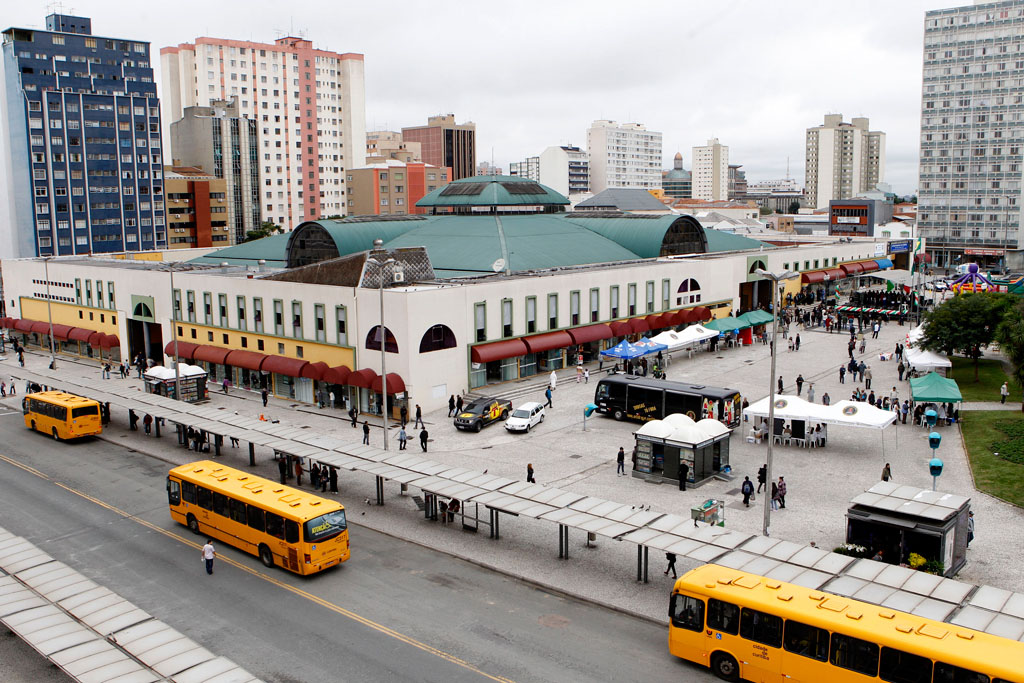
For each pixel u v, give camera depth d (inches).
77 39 6264.8
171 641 1083.3
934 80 6692.9
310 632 1282.0
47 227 5954.7
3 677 1179.3
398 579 1478.8
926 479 1947.6
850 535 1507.1
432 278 2997.0
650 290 3582.7
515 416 2445.9
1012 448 2121.1
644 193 7445.9
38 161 5885.8
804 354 3486.7
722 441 2000.5
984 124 6510.8
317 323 2849.4
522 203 4313.5
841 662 1022.4
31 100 5826.8
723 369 3208.7
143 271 3560.5
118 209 6274.6
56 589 1254.9
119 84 6530.5
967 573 1443.2
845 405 2151.8
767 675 1088.2
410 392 2598.4
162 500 1937.7
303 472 2100.1
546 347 3041.3
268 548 1536.7
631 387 2501.2
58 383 2802.7
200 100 7726.4
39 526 1774.1
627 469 2081.7
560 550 1546.5
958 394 2322.8
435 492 1616.6
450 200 4347.9
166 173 6924.2
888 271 5265.8
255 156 7573.8
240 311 3147.1
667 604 1353.3
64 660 1023.0
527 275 3152.1
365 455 1867.6
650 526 1406.3
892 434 2356.1
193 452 2337.6
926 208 6865.2
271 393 3038.9
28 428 2630.4
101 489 2023.9
